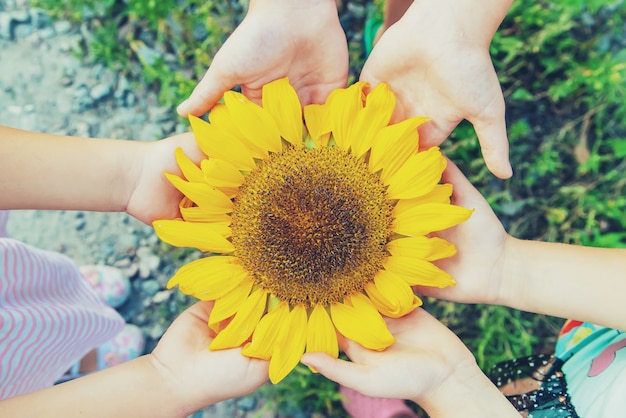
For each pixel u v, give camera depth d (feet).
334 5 1.37
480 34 1.29
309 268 1.35
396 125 1.30
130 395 1.21
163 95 2.24
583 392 1.50
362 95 1.36
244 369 1.27
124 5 2.29
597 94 2.17
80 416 1.16
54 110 2.30
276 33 1.32
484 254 1.41
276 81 1.31
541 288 1.40
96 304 1.85
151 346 2.24
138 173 1.33
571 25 2.09
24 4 2.31
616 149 2.19
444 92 1.33
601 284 1.37
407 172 1.31
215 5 2.23
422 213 1.30
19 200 1.25
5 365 1.40
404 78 1.38
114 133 2.30
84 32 2.31
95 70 2.31
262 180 1.35
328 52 1.42
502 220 2.23
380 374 1.24
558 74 2.20
